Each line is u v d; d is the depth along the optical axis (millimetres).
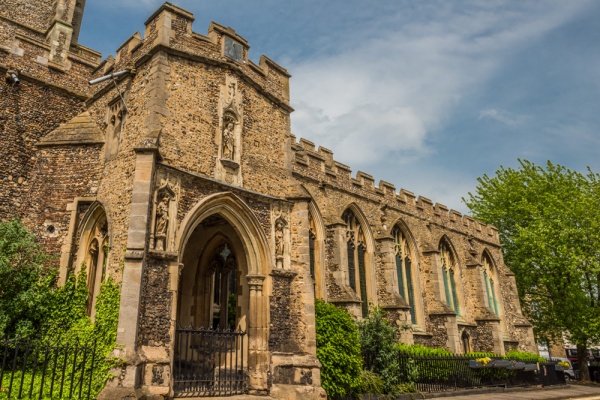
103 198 13359
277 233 14938
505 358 25453
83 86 17375
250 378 13055
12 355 12109
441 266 26625
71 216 13953
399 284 25203
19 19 22406
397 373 16438
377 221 24281
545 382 24922
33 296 12242
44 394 10242
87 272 13531
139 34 15062
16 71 15688
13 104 15586
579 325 28406
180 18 14102
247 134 15055
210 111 14062
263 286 14023
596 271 27797
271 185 15375
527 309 35281
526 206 32812
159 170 12281
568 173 33719
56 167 15016
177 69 13586
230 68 14867
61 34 21766
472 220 33344
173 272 11875
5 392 9836
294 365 13523
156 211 11922
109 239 12336
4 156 14938
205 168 13438
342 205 22453
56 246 13953
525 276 32750
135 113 13438
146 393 10391
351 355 14875
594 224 28109
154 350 10953
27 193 15055
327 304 15836
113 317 11062
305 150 21672
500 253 35125
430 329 25328
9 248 12156
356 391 14789
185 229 12398
